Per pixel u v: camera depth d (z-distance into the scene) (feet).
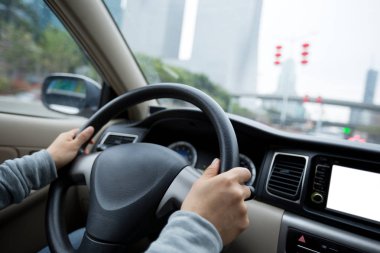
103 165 1.93
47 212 1.95
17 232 2.85
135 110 3.90
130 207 1.69
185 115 2.92
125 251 1.70
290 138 2.48
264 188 2.45
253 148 2.85
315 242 2.07
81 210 3.51
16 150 2.96
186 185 1.71
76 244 2.37
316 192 2.25
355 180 2.16
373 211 2.02
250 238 2.25
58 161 2.00
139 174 1.80
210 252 1.16
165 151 1.90
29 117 3.17
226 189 1.27
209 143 3.21
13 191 1.78
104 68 3.66
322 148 2.35
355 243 1.96
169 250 1.12
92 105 4.19
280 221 2.21
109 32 3.34
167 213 1.75
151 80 4.12
